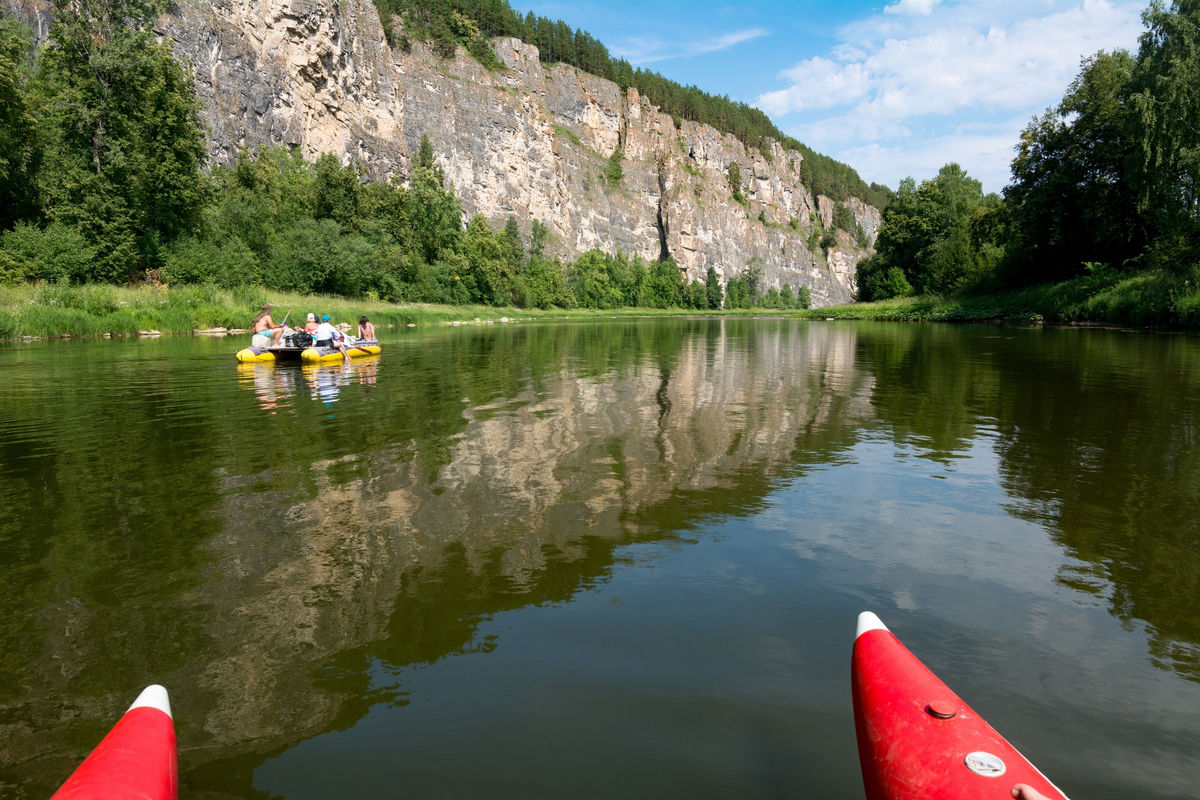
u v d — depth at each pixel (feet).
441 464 17.66
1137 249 110.83
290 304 104.99
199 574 11.07
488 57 386.11
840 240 620.90
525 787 6.38
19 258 83.10
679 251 460.96
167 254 100.83
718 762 6.70
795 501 14.67
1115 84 108.37
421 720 7.39
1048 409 25.68
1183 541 12.30
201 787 6.43
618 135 481.87
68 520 13.62
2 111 85.87
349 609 9.84
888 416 24.52
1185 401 26.96
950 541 12.39
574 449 19.26
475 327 116.16
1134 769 6.54
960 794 4.59
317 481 16.15
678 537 12.57
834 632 9.12
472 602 10.03
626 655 8.59
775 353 53.78
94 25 98.89
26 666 8.46
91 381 34.35
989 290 144.05
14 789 6.41
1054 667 8.29
